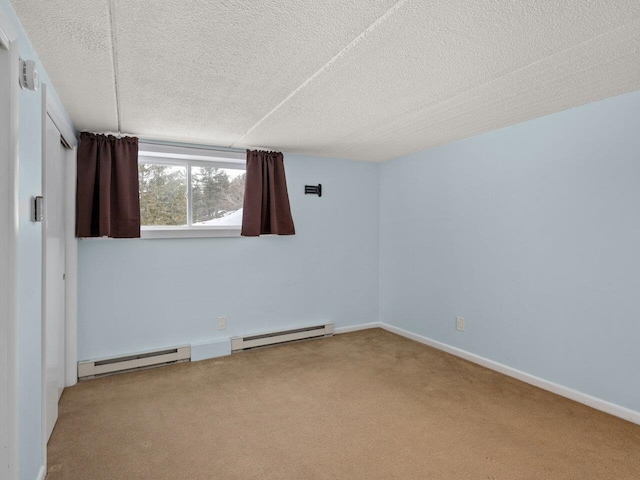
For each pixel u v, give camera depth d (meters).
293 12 1.41
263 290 3.84
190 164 3.56
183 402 2.58
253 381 2.94
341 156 4.13
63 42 1.63
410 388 2.80
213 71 1.93
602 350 2.43
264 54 1.75
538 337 2.81
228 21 1.47
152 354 3.25
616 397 2.37
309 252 4.09
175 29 1.53
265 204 3.70
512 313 2.99
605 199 2.40
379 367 3.23
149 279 3.30
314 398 2.64
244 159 3.70
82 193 2.91
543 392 2.71
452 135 3.24
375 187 4.45
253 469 1.86
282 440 2.11
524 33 1.57
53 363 2.28
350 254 4.35
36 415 1.68
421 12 1.41
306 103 2.41
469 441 2.10
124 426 2.26
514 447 2.03
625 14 1.43
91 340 3.07
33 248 1.62
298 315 4.05
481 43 1.66
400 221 4.16
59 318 2.61
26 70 1.43
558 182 2.65
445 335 3.62
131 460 1.92
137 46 1.67
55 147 2.32
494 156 3.10
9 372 1.31
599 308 2.44
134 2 1.34
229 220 3.76
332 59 1.81
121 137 3.06
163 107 2.47
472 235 3.32
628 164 2.29
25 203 1.50
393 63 1.85
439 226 3.66
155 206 3.42
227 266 3.66
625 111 2.29
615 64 1.88
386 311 4.41
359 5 1.37
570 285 2.60
